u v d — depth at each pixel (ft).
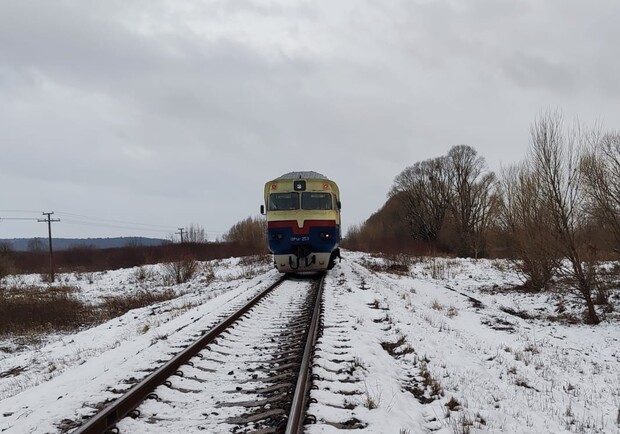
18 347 47.37
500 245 102.73
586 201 50.98
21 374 32.27
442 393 18.81
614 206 50.37
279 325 31.24
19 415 16.88
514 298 64.44
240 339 27.07
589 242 50.19
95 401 17.11
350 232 344.69
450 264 111.96
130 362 21.88
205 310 40.40
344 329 28.25
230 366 21.50
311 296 45.16
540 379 26.43
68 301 76.43
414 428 15.20
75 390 18.61
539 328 45.29
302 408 15.38
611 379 28.89
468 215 206.28
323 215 61.00
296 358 21.91
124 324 48.78
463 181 217.56
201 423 15.05
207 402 16.98
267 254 131.23
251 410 16.08
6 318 61.62
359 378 19.35
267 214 62.54
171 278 99.81
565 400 23.00
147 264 146.61
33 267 191.93
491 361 28.53
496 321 45.96
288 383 18.30
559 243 50.26
